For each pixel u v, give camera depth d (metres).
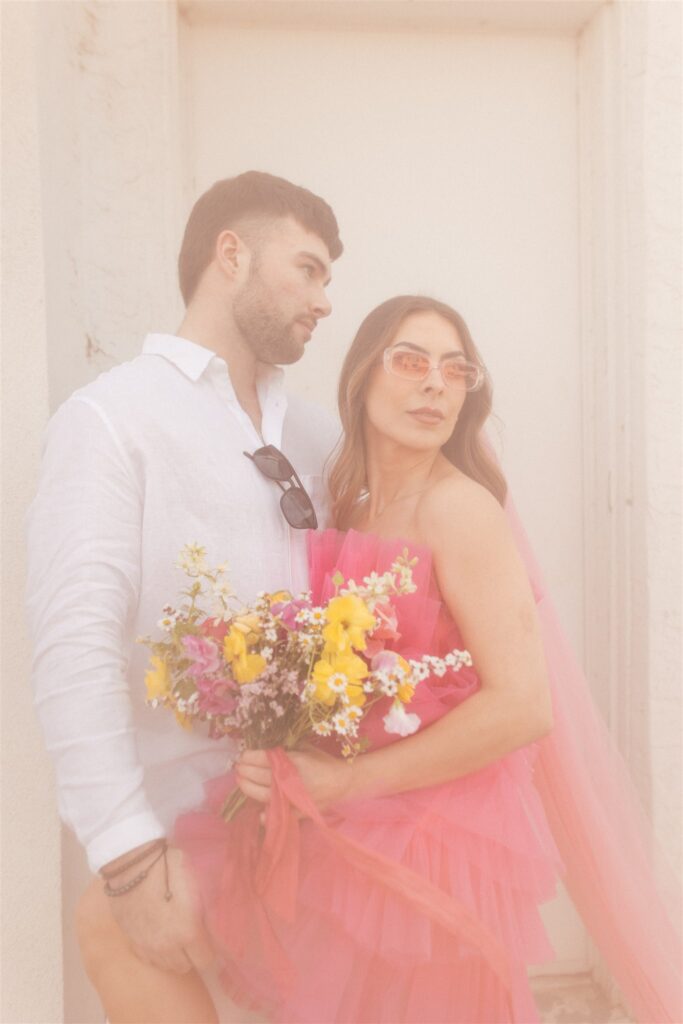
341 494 1.43
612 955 1.42
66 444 1.26
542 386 2.12
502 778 1.27
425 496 1.32
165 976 1.20
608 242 2.06
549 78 2.12
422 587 1.26
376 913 1.16
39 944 1.60
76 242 1.82
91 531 1.21
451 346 1.37
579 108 2.12
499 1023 1.21
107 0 1.87
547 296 2.12
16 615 1.58
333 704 1.14
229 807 1.22
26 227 1.59
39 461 1.59
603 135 2.05
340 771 1.18
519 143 2.11
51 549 1.22
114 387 1.32
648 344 2.02
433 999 1.19
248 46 2.03
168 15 1.92
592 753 1.45
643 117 2.00
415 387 1.35
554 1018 1.96
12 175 1.59
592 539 2.14
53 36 1.71
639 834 1.45
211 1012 1.23
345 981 1.17
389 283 2.07
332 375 2.04
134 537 1.26
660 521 2.03
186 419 1.33
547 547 2.14
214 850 1.21
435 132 2.08
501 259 2.10
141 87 1.89
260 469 1.36
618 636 2.09
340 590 1.20
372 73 2.06
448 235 2.09
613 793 1.45
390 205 2.07
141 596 1.28
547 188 2.12
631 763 2.07
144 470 1.28
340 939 1.18
